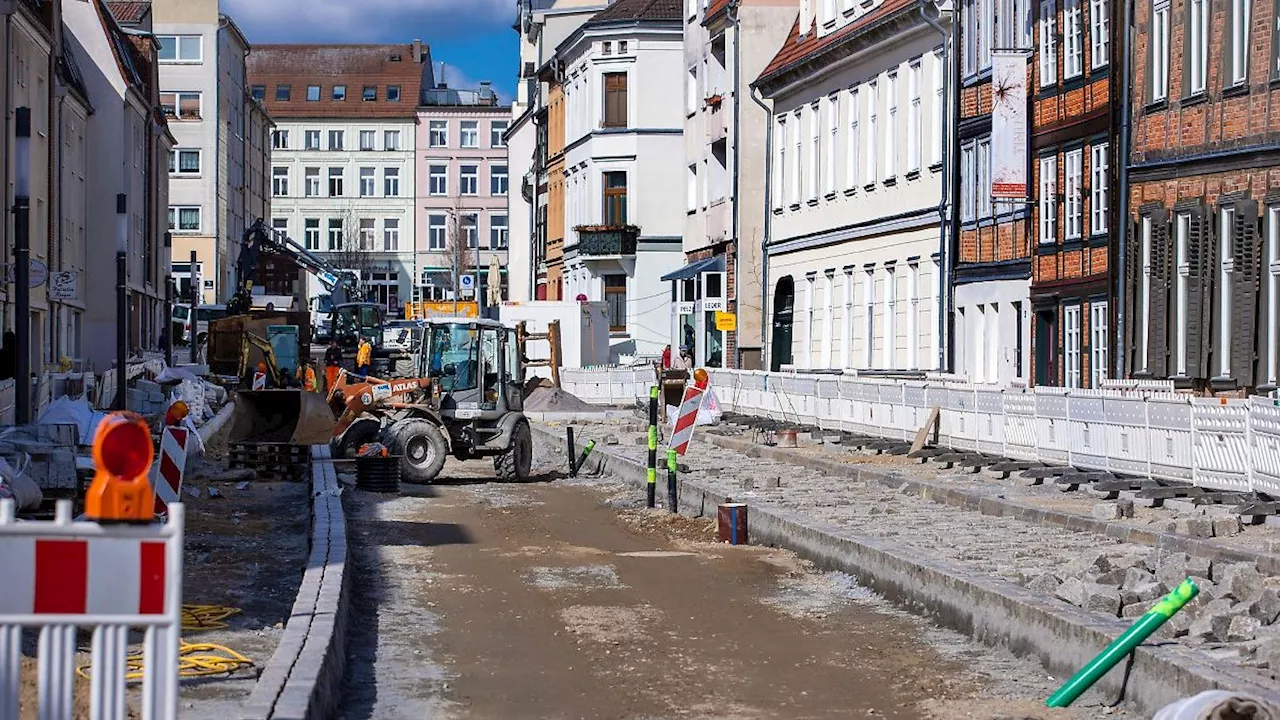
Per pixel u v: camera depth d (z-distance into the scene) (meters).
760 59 54.06
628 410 51.81
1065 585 11.74
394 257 142.00
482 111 142.12
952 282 38.25
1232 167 26.72
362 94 143.00
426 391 29.42
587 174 72.06
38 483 19.70
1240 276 26.16
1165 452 20.36
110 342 60.88
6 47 42.25
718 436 35.66
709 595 14.83
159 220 75.81
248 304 75.44
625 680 11.02
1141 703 9.68
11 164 42.81
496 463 29.39
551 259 82.19
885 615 13.72
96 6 61.09
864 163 44.53
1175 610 9.52
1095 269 31.58
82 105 57.84
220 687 9.44
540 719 9.82
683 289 61.25
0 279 41.31
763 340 53.16
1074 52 32.66
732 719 9.82
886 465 26.00
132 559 5.58
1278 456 17.61
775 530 18.69
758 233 54.31
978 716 9.76
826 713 9.98
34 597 5.50
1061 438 23.23
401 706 10.19
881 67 43.28
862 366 44.78
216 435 35.41
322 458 27.66
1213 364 27.14
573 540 19.31
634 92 70.31
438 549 18.31
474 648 12.20
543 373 60.81
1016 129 33.53
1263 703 7.55
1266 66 25.83
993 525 18.06
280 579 14.76
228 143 109.25
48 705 5.52
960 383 28.44
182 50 104.44
